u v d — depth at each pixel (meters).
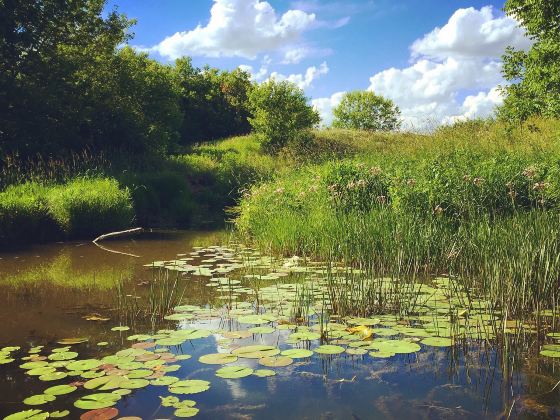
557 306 3.84
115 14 16.73
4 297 4.35
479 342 3.09
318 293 4.37
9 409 2.23
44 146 13.74
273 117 23.41
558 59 10.04
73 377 2.57
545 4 9.82
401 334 3.27
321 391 2.40
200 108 35.34
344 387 2.44
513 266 4.17
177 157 18.02
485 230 5.54
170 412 2.18
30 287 4.73
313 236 6.60
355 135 22.11
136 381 2.49
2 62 14.05
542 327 3.38
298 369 2.68
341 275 5.11
